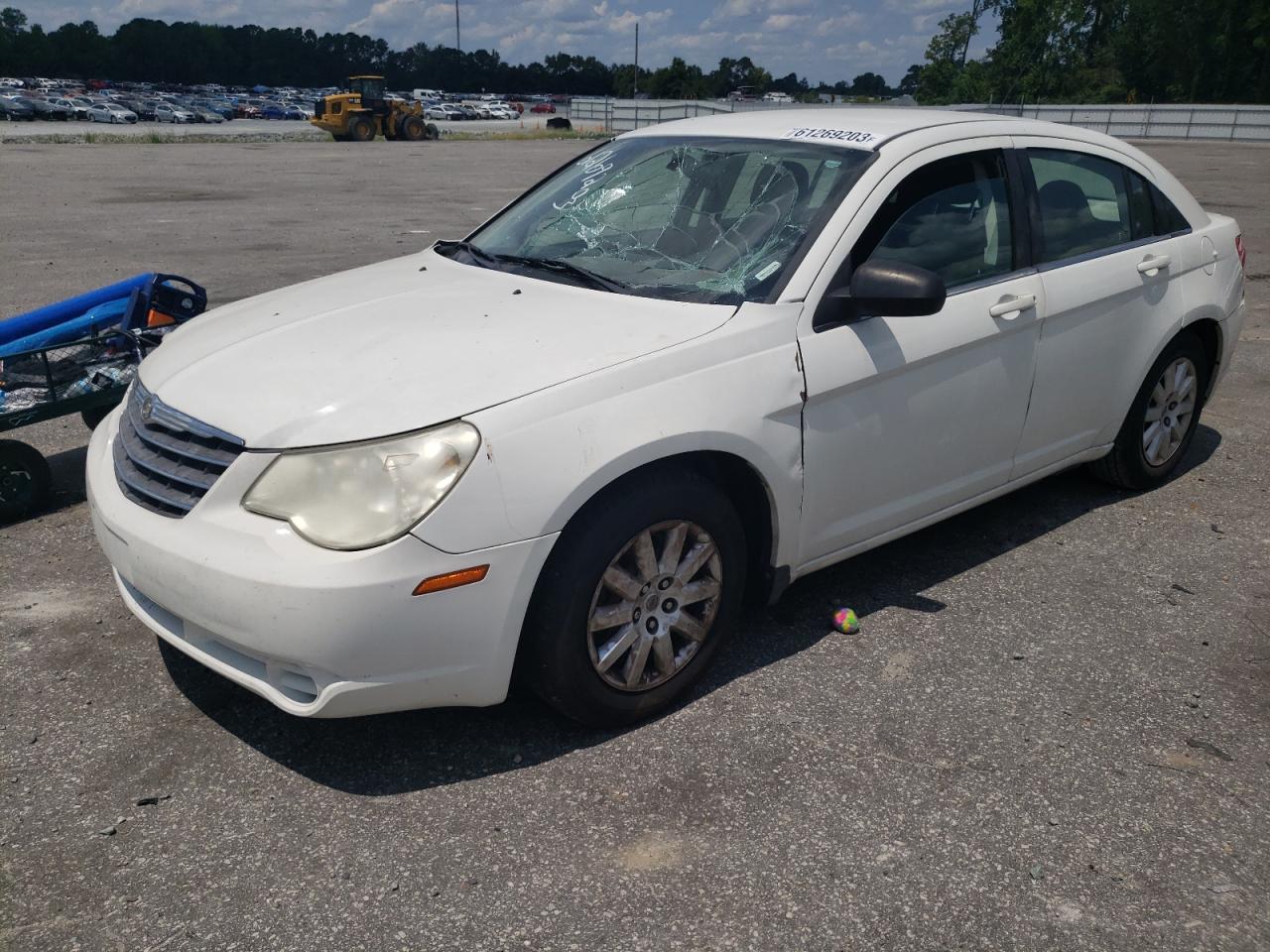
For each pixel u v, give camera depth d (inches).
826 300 134.2
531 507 108.9
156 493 115.3
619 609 119.6
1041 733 126.2
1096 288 168.6
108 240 494.9
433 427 107.8
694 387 121.3
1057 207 167.9
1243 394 263.3
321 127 1567.4
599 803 112.7
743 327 127.7
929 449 149.6
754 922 96.9
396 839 107.2
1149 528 185.5
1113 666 141.1
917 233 145.9
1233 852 107.0
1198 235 192.9
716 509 125.7
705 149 159.9
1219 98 2603.3
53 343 195.3
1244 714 130.7
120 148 1246.9
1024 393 161.3
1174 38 2605.8
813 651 143.9
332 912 97.7
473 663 111.0
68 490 199.3
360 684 107.0
